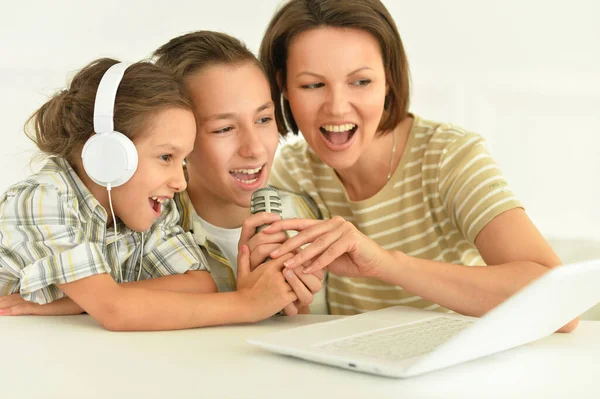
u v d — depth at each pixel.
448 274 1.13
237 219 1.39
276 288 1.06
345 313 1.50
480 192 1.29
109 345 0.90
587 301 0.87
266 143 1.31
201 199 1.39
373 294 1.47
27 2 2.87
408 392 0.69
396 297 1.46
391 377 0.73
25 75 2.90
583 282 0.79
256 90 1.28
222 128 1.27
